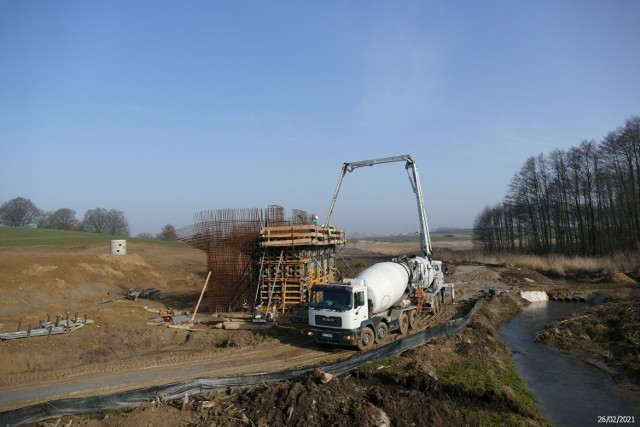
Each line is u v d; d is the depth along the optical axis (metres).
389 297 19.33
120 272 34.91
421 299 22.36
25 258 29.50
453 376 14.14
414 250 102.38
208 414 11.33
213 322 22.50
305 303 23.62
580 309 29.73
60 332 18.80
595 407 13.63
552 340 21.27
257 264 25.30
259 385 13.00
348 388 12.55
